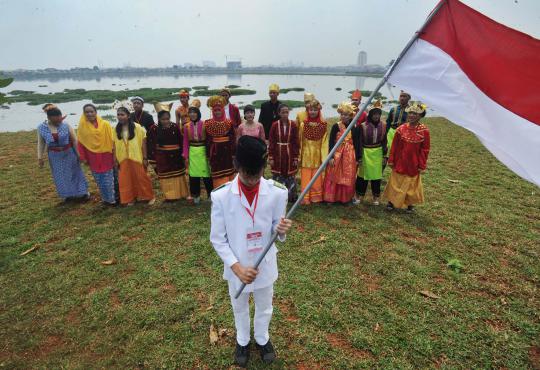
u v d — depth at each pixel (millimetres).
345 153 5691
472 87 2320
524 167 2166
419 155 5266
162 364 2764
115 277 3959
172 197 6219
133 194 6086
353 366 2730
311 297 3541
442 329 3102
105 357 2855
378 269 4023
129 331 3119
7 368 2744
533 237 4684
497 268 4023
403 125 5336
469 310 3338
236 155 2072
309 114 5746
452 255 4309
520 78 2182
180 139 6031
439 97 2430
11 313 3373
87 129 5617
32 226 5281
